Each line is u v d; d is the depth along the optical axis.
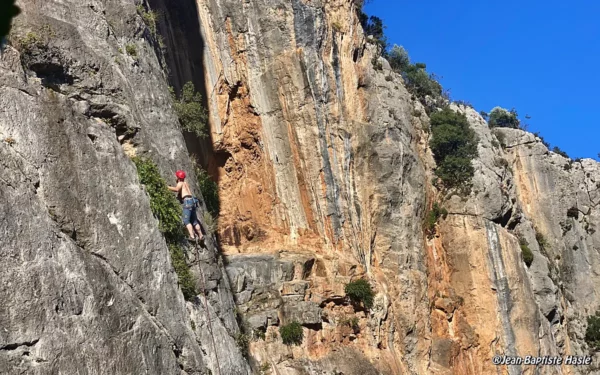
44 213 15.04
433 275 35.88
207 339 19.02
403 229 32.88
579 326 45.62
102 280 15.78
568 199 48.72
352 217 31.08
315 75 30.72
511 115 61.91
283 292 27.61
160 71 22.31
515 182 47.06
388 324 30.44
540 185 47.91
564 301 44.97
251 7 31.02
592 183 51.56
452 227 37.31
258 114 30.73
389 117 34.09
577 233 48.66
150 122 20.38
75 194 16.00
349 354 28.11
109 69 19.02
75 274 15.09
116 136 18.44
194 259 19.88
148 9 23.75
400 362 30.39
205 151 30.31
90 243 15.98
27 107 15.70
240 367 20.47
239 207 30.41
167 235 18.81
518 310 36.62
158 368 16.50
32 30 17.09
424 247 35.22
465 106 44.88
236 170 30.92
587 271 48.34
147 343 16.38
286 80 30.52
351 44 33.22
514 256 37.84
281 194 30.47
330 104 31.33
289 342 26.75
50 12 18.03
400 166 33.56
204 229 20.91
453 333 35.38
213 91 30.44
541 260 41.56
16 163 14.87
